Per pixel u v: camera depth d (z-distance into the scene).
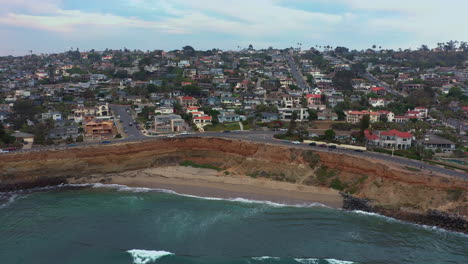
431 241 52.91
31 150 79.75
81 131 106.12
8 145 84.88
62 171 79.31
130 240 52.38
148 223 58.00
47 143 90.00
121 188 75.38
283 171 77.94
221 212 62.91
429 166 69.81
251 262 46.88
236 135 97.94
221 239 52.88
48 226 56.81
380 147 86.81
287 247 50.84
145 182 78.38
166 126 107.56
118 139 93.25
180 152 90.38
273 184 74.81
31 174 76.88
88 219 59.41
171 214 61.75
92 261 47.06
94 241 52.06
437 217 58.19
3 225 57.12
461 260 47.91
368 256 48.75
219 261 47.03
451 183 60.78
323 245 51.50
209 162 87.62
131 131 105.38
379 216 61.78
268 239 53.09
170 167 86.19
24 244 51.28
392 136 87.19
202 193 72.50
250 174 79.50
